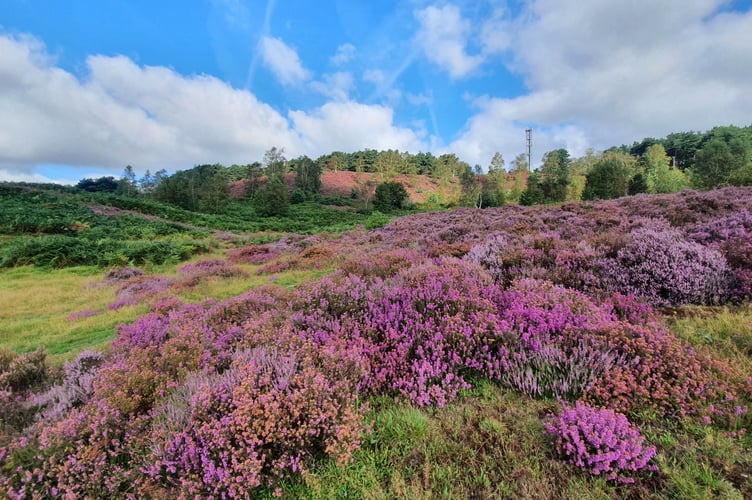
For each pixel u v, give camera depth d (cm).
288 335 396
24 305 1040
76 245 1945
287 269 1338
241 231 3947
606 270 522
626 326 334
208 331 500
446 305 416
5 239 2355
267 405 245
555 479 213
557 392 288
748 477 195
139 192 9300
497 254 720
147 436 262
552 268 593
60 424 270
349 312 468
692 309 411
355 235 2164
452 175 12694
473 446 246
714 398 254
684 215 960
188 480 218
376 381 322
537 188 5438
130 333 546
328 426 250
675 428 243
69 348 645
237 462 222
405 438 258
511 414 276
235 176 13138
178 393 313
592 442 215
